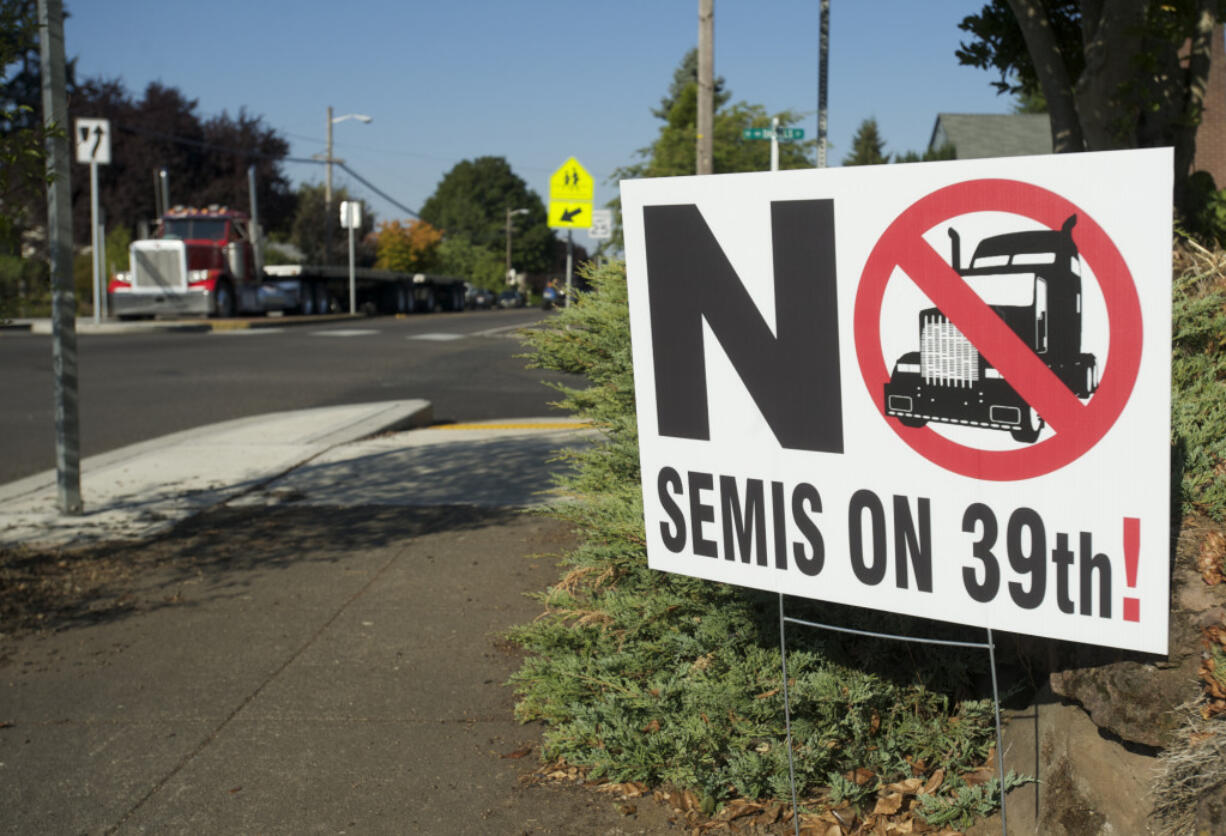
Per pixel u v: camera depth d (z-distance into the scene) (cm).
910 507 265
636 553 398
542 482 827
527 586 576
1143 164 230
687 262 291
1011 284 247
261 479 860
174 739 405
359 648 494
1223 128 2398
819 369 275
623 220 300
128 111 5084
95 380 1631
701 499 297
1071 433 243
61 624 535
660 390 301
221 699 440
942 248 255
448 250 9212
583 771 373
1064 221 240
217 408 1345
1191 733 258
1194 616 265
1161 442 234
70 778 376
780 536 285
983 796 329
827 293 271
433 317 4100
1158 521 236
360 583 590
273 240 6172
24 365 1841
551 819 343
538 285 12606
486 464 899
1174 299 383
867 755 353
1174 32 586
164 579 607
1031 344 246
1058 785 297
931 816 324
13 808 356
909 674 367
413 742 398
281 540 683
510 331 2812
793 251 274
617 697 381
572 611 423
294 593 576
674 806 349
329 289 4062
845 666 364
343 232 6294
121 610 555
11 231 552
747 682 359
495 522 713
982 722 355
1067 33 743
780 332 279
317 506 772
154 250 3103
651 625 398
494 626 517
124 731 412
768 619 372
